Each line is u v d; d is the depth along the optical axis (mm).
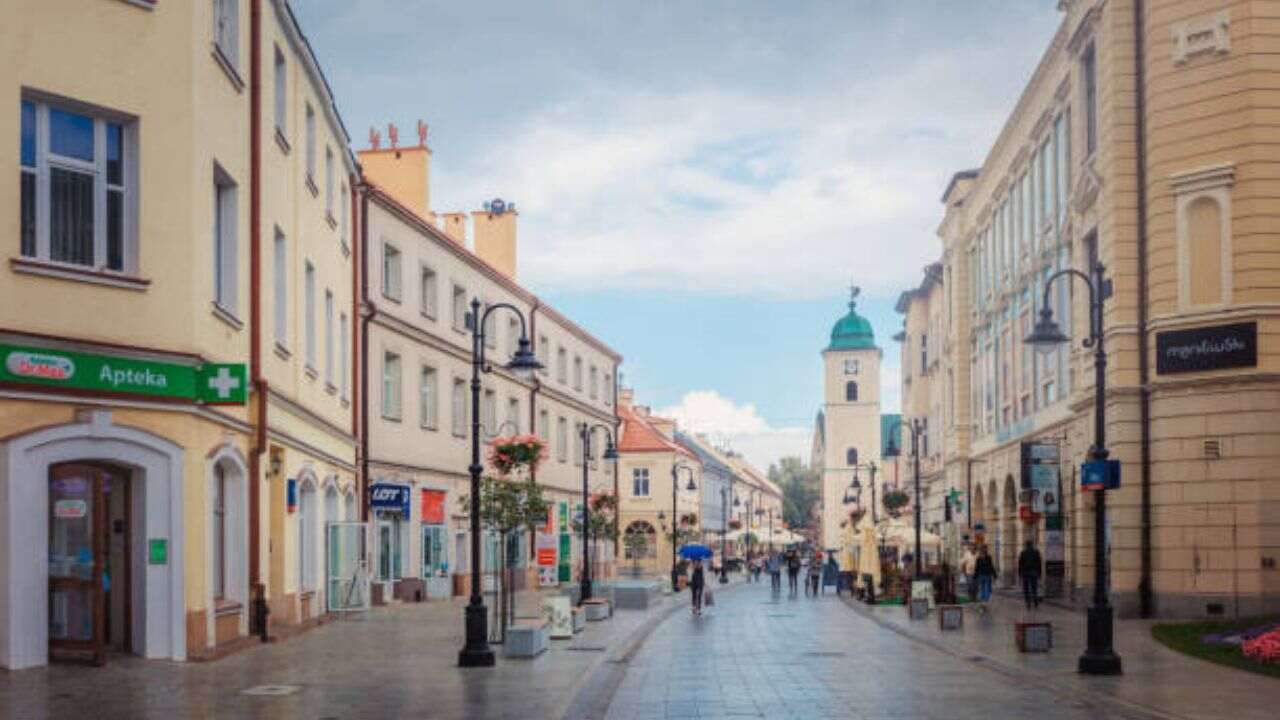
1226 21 28281
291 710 14383
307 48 27344
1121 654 21469
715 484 116812
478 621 19906
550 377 60094
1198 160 28562
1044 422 40062
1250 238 27781
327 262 31406
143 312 18141
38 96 17219
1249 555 27578
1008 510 47438
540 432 58094
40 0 17156
